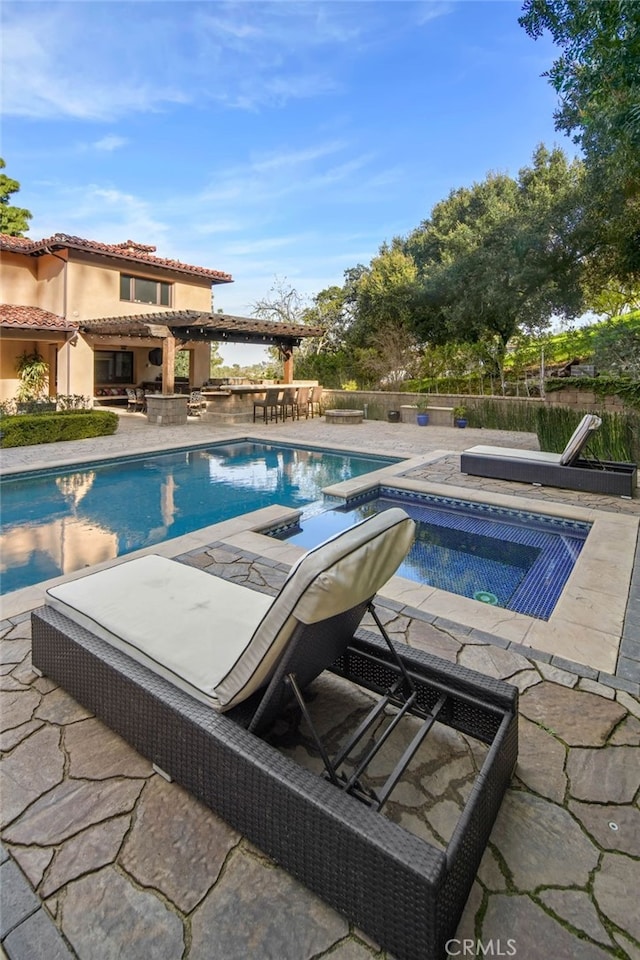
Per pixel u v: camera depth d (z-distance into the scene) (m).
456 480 7.98
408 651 2.47
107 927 1.62
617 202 11.30
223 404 15.73
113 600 2.72
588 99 8.08
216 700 2.01
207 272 17.89
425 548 5.77
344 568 1.75
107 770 2.21
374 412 17.17
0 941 1.58
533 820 1.98
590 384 9.55
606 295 14.55
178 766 2.06
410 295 20.16
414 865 1.42
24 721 2.50
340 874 1.58
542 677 2.89
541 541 6.00
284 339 17.66
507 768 2.08
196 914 1.65
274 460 10.77
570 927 1.61
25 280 15.55
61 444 11.04
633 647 3.19
